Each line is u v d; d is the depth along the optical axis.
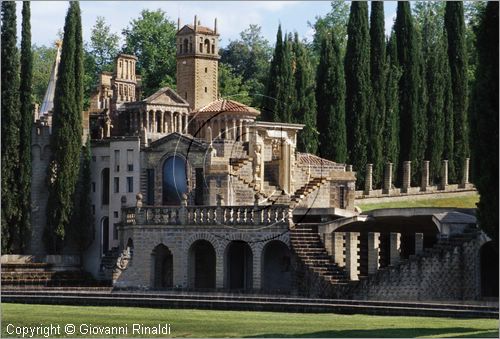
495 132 108.25
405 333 97.94
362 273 152.38
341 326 103.88
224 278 155.38
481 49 108.62
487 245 137.75
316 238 148.50
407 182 198.62
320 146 193.75
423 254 137.38
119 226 166.50
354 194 172.12
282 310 123.38
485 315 113.81
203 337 97.56
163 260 163.38
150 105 195.00
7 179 179.75
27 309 123.19
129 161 181.62
